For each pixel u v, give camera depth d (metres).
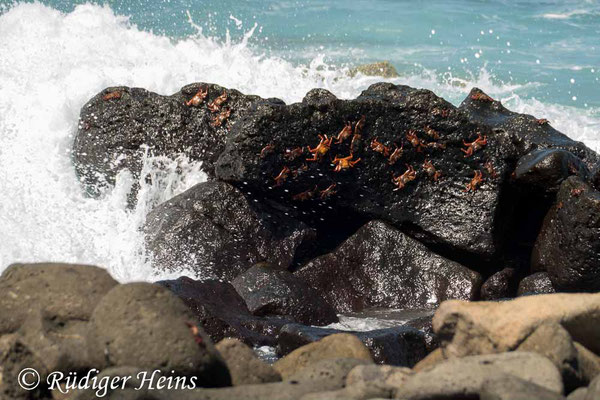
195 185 23.47
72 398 10.98
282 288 20.05
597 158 24.92
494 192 22.95
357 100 22.94
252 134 22.38
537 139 25.05
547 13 64.94
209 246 22.00
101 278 12.73
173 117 25.58
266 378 12.38
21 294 12.56
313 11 62.09
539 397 10.20
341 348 13.70
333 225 23.91
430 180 23.28
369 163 23.06
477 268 23.22
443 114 23.16
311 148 22.64
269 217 22.83
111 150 25.84
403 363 16.38
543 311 12.49
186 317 11.75
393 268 22.23
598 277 21.02
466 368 11.07
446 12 64.56
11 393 11.80
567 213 21.42
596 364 12.37
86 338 11.71
